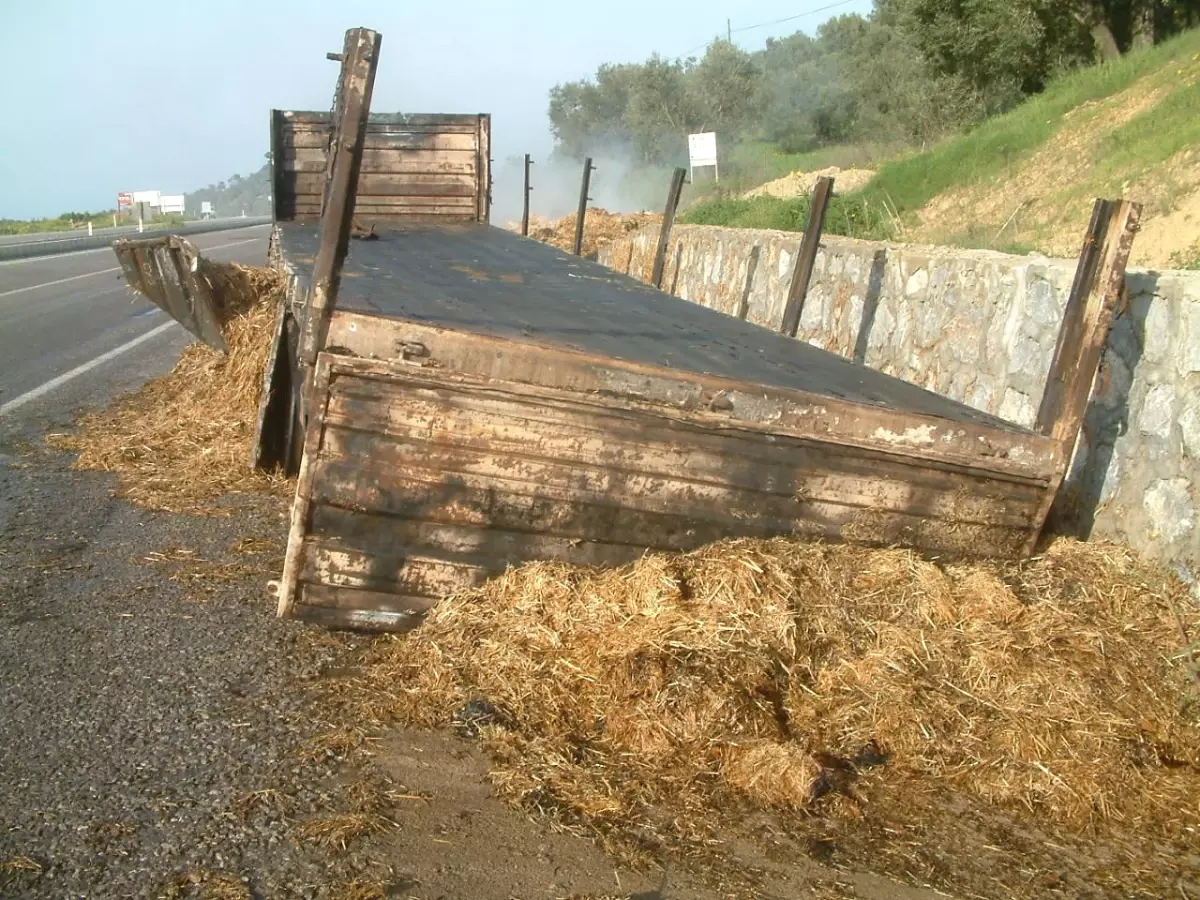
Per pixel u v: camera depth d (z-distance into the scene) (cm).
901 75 3466
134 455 783
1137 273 539
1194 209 993
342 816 330
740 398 448
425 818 333
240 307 873
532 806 343
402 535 443
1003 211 1335
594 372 437
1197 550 477
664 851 327
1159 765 386
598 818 341
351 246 916
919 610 430
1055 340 604
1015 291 654
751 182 3028
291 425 725
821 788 358
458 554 448
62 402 988
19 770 349
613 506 450
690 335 592
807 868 324
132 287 866
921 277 776
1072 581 470
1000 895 319
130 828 319
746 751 369
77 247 3681
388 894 294
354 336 426
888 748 389
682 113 4219
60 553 573
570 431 440
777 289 1053
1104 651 419
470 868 310
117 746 367
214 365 905
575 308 637
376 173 1312
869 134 3403
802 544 456
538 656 413
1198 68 1408
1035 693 397
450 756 371
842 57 4394
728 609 413
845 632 419
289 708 398
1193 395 493
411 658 429
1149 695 409
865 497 467
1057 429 483
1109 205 470
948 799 370
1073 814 363
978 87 2525
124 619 482
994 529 483
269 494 700
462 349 429
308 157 1294
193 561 566
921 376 761
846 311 891
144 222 6544
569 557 454
